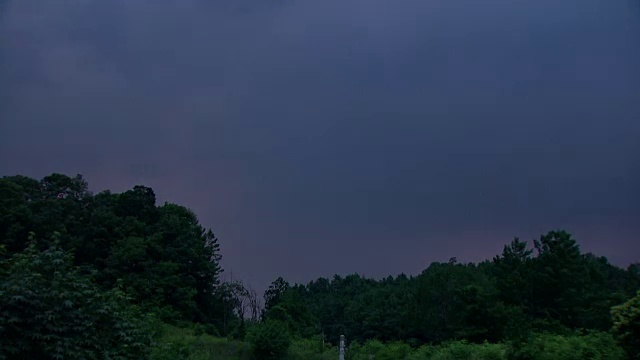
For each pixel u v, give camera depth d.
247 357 41.53
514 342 27.02
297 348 44.59
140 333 12.01
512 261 58.88
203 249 74.38
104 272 59.94
